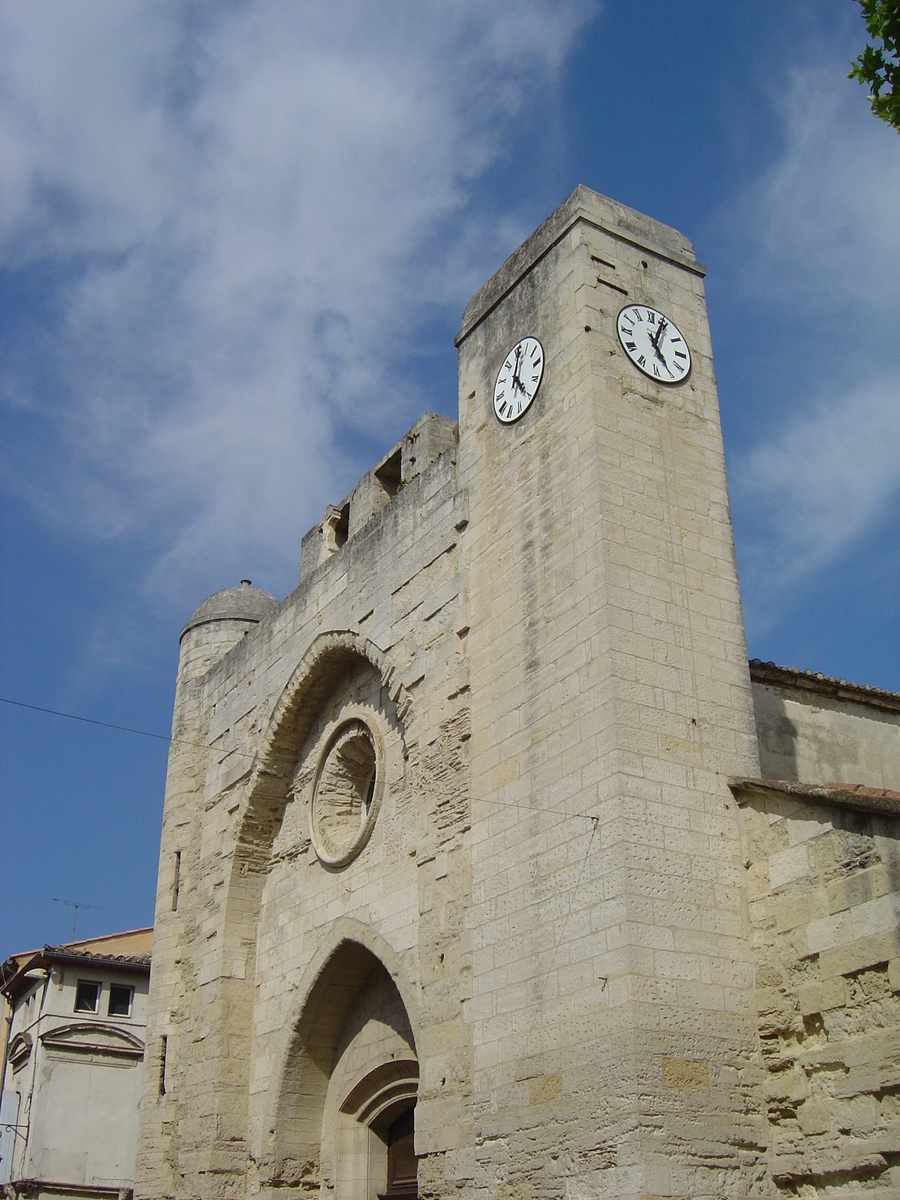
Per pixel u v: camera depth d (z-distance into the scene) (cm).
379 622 2606
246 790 3008
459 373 2517
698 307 2328
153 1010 3112
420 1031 2114
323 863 2708
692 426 2173
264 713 3044
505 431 2308
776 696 2447
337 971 2614
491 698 2141
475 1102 1878
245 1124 2742
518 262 2411
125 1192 4109
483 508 2314
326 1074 2684
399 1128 2558
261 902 2983
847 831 1686
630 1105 1595
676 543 2034
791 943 1722
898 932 1575
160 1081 3006
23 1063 4341
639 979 1666
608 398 2095
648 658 1906
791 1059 1669
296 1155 2619
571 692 1939
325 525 3145
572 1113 1688
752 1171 1625
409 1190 2469
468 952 2023
